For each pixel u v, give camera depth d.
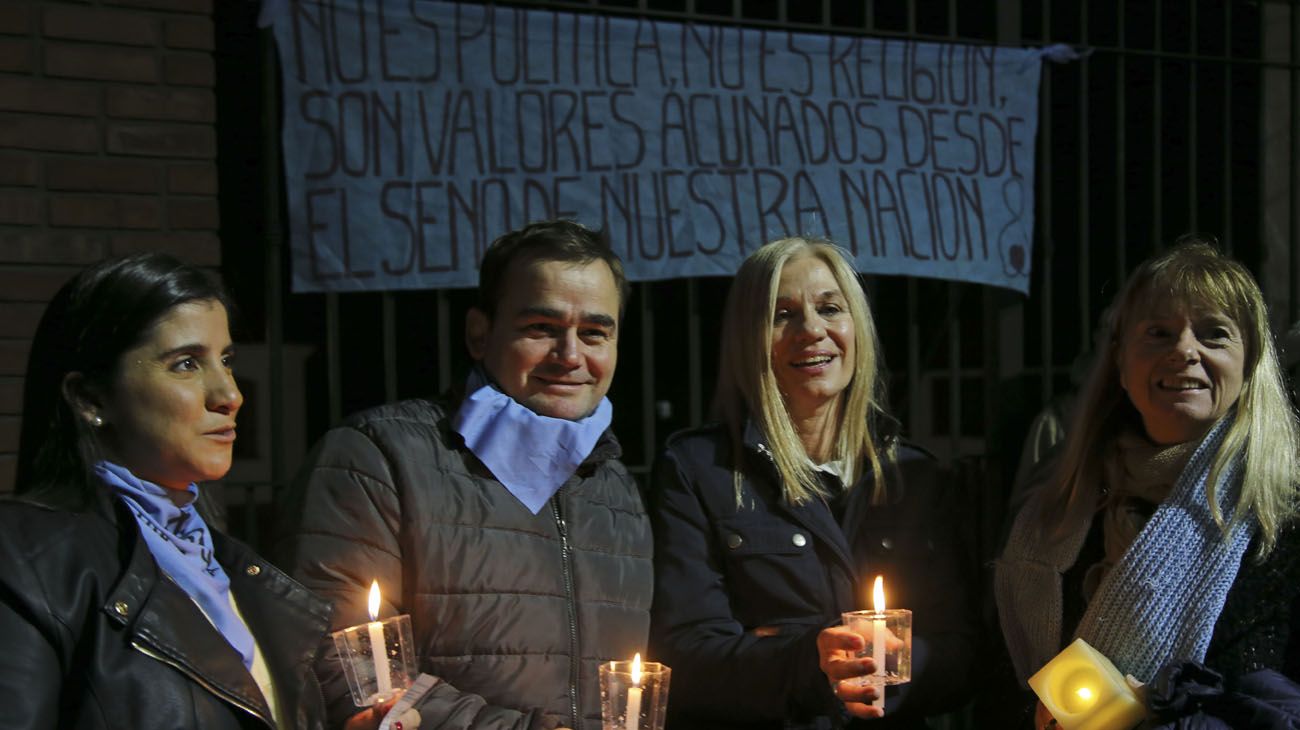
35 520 1.53
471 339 2.36
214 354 1.68
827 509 2.51
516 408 2.21
